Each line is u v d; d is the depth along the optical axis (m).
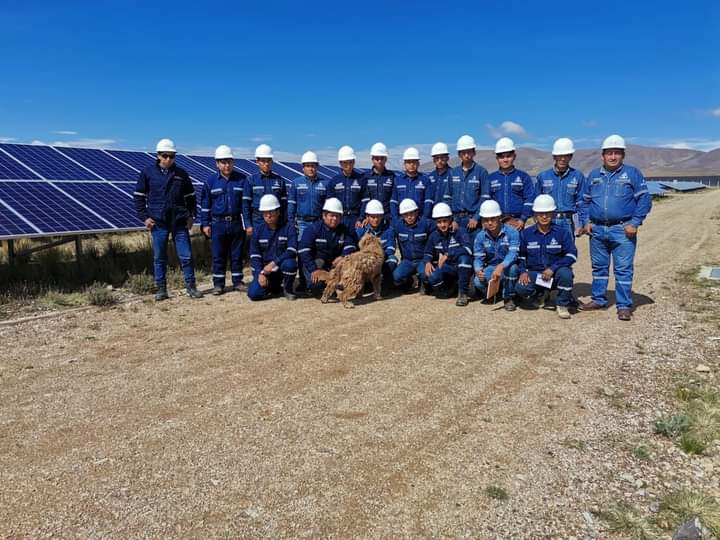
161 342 6.11
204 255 11.81
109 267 9.88
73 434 3.91
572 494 3.16
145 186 8.12
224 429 3.99
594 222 7.20
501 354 5.65
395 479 3.32
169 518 2.95
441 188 8.55
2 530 2.85
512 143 8.05
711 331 6.36
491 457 3.58
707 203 40.03
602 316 7.19
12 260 10.02
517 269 7.45
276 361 5.46
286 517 2.96
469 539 2.79
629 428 3.98
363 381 4.92
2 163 10.20
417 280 9.75
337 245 8.45
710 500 3.08
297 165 19.25
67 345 5.99
